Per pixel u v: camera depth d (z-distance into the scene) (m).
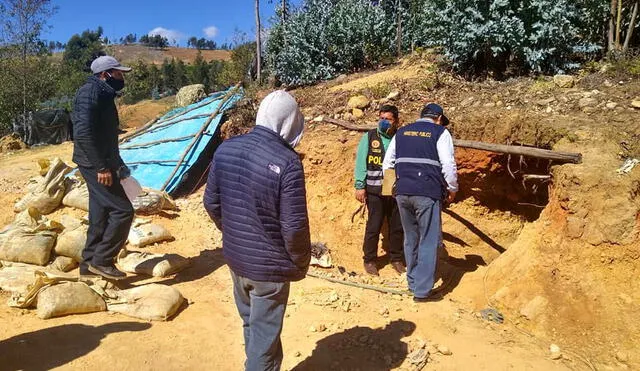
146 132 9.20
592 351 3.98
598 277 4.34
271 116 2.98
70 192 6.55
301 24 10.08
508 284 4.63
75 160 4.73
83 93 4.53
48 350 3.75
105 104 4.63
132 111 23.94
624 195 4.39
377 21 9.89
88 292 4.38
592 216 4.46
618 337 4.02
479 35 7.26
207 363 3.83
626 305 4.15
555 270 4.49
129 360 3.74
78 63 30.36
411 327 4.24
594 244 4.40
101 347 3.85
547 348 4.04
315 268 5.84
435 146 4.66
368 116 7.36
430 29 8.31
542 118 5.73
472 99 6.91
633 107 5.50
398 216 5.74
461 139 6.22
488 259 6.39
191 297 4.82
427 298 4.79
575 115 5.69
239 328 4.36
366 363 3.81
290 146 3.04
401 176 4.74
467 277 5.14
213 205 3.16
